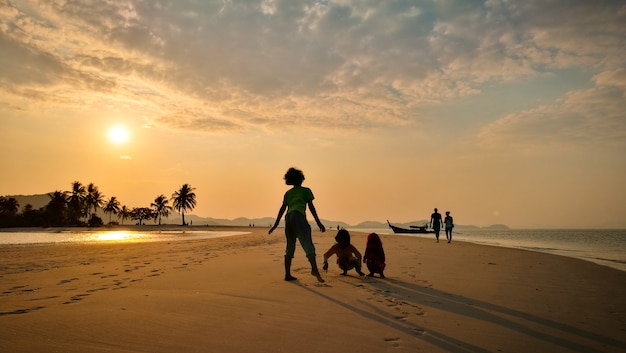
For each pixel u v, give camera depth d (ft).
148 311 11.44
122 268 23.09
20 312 11.26
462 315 11.90
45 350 7.96
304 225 17.58
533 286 17.83
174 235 112.88
